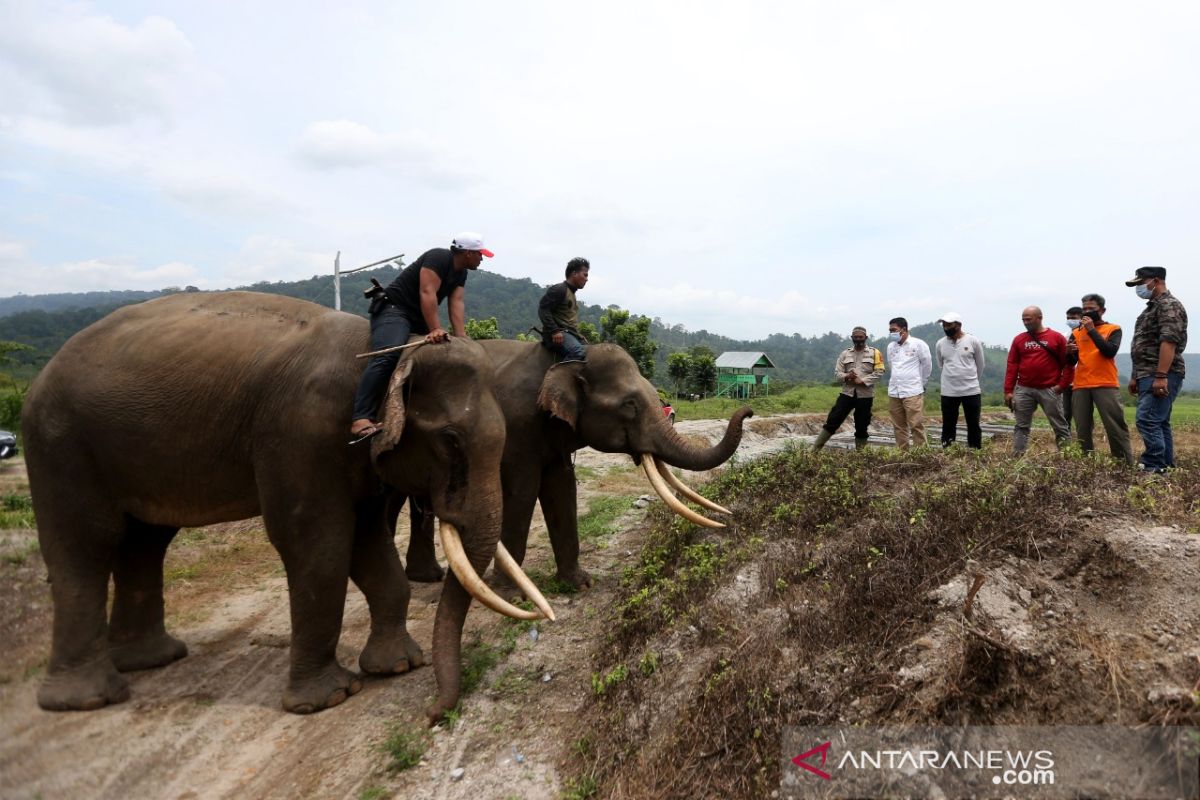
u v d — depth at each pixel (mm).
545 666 4867
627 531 8781
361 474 4422
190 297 4820
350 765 3797
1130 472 5410
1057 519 4074
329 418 4273
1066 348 7672
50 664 4219
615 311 32594
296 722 4238
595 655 4836
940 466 6289
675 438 6648
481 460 4234
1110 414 6996
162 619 5055
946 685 3092
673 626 4461
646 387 6742
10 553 5098
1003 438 13211
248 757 3861
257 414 4344
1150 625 3186
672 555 6008
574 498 6793
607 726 3812
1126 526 3916
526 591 4184
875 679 3293
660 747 3477
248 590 6594
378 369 4246
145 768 3705
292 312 4758
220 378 4340
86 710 4168
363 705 4449
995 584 3641
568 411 6328
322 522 4332
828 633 3732
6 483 9281
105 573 4457
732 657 3729
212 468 4445
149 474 4391
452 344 4395
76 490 4316
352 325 4578
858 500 5570
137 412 4297
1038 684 3043
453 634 4367
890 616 3664
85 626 4289
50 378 4371
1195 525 3994
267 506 4352
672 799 3188
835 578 4285
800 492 6121
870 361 9367
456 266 4895
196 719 4230
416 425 4270
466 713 4266
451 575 4434
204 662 5047
